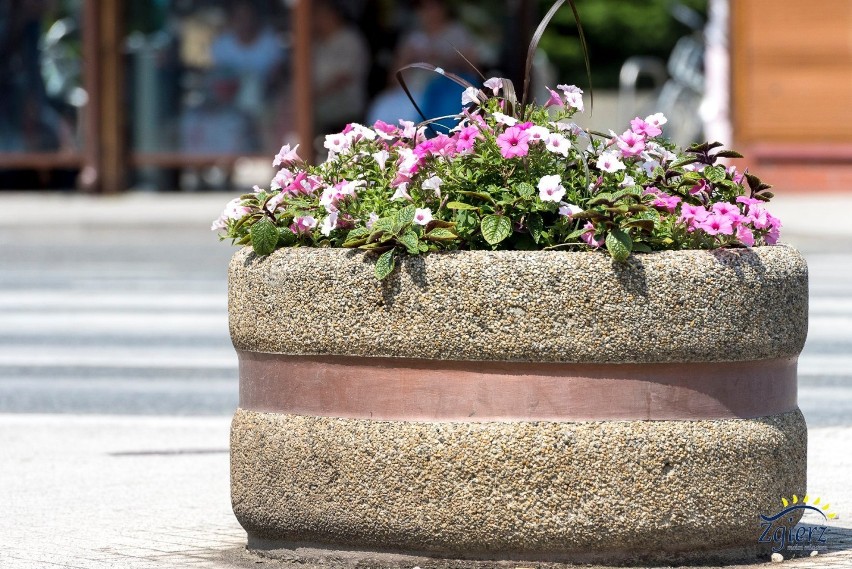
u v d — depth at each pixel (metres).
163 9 32.66
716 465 7.43
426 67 8.42
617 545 7.35
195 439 12.26
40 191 34.12
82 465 11.17
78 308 20.81
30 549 8.40
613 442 7.27
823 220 29.17
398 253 7.41
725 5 36.53
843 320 19.02
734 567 7.61
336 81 32.94
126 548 8.39
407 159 7.94
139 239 29.05
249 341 7.88
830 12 34.75
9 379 15.51
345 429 7.52
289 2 32.34
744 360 7.53
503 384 7.30
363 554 7.61
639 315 7.26
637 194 7.80
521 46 32.69
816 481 10.16
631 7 67.75
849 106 34.84
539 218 7.72
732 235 7.81
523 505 7.27
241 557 8.04
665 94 42.81
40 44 32.94
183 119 32.88
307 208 8.19
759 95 35.12
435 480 7.34
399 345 7.37
